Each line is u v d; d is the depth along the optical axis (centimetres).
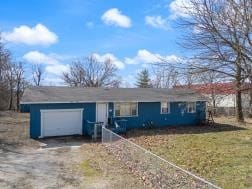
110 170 1614
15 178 1504
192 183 1141
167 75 2680
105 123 3042
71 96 2966
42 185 1393
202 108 3606
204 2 1897
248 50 1500
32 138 2702
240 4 1491
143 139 2600
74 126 2902
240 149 2117
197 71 1744
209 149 2142
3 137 2708
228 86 1750
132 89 3625
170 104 3425
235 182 1351
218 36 1598
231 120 3950
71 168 1688
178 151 2083
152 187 1312
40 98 2795
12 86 6744
